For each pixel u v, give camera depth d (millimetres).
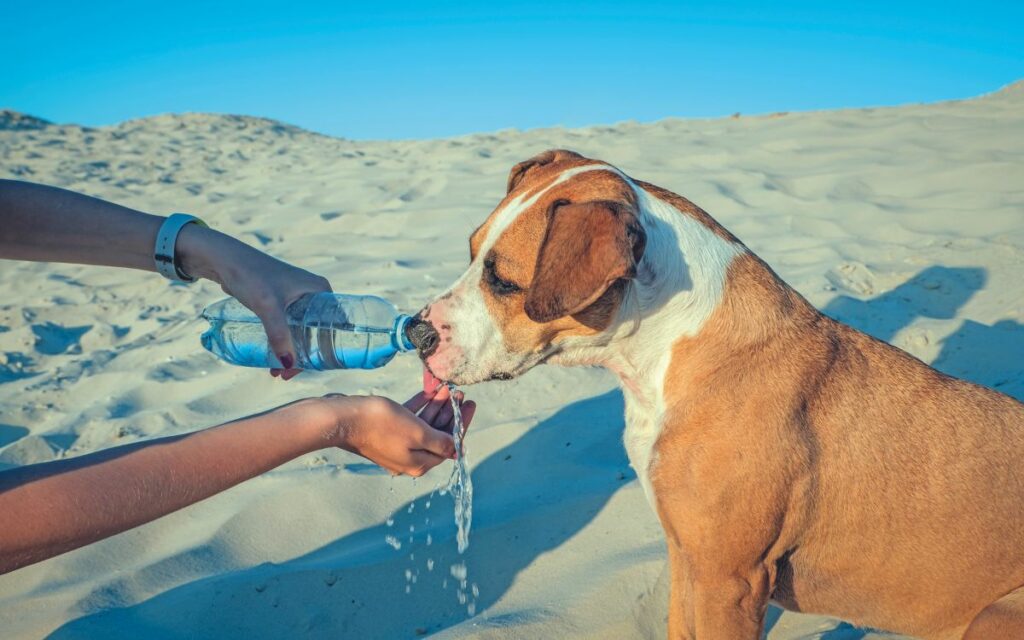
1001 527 737
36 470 456
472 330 776
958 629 766
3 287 2250
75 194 632
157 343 1725
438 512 1054
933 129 2623
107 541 1021
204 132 5164
